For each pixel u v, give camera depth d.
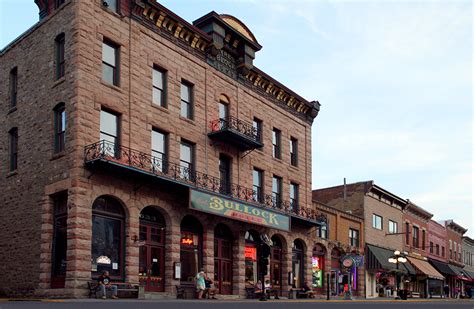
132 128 25.77
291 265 36.12
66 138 23.61
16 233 25.39
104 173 23.95
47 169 24.39
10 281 25.17
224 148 31.59
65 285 22.28
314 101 40.72
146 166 26.08
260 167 34.53
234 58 33.50
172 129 28.08
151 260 26.34
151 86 27.28
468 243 77.94
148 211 26.77
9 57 28.34
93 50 24.55
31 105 26.14
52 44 25.41
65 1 25.31
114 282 23.73
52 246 23.89
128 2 26.70
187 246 28.55
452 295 67.69
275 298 32.16
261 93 35.66
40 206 24.38
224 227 31.42
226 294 30.58
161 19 28.02
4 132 27.72
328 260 40.50
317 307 17.58
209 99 30.98
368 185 46.72
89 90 23.98
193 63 30.23
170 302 19.56
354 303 24.28
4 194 26.67
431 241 62.12
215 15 31.16
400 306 19.98
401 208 54.16
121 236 24.77
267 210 32.56
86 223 22.78
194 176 28.94
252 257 33.22
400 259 41.03
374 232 47.62
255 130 32.88
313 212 38.66
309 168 39.97
